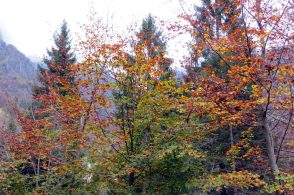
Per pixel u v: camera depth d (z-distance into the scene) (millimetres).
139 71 9969
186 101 9508
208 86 9273
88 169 10312
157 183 10516
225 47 9156
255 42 9078
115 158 10469
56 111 11789
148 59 10258
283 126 12320
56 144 11117
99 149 9930
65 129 10719
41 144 11281
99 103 10227
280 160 13555
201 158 10352
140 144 10883
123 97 10273
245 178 9125
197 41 9758
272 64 8695
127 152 10617
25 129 12023
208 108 9414
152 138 10469
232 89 9273
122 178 11625
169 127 10109
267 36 8898
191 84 9750
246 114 9625
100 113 10383
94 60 10203
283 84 9102
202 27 9500
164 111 10477
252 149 10875
